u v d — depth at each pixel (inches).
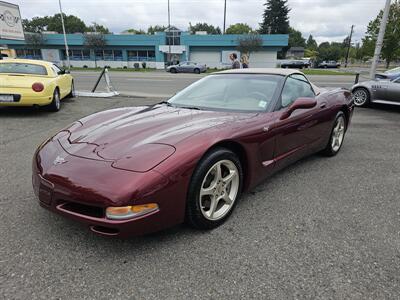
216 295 69.9
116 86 587.2
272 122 111.1
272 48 1733.5
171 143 85.0
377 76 434.6
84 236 91.2
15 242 88.0
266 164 111.3
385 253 84.5
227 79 138.4
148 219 77.1
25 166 148.8
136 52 1802.4
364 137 212.8
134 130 96.0
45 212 104.6
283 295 69.8
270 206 111.0
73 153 86.7
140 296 69.5
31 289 71.1
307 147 137.9
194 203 86.7
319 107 142.7
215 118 105.4
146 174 76.3
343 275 76.0
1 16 568.7
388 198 118.0
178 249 85.8
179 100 134.3
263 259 82.0
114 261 80.7
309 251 85.4
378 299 68.6
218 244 88.2
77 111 300.4
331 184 130.7
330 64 2201.0
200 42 1753.2
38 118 265.0
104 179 76.1
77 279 74.4
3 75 266.5
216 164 90.9
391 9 1112.8
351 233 94.2
